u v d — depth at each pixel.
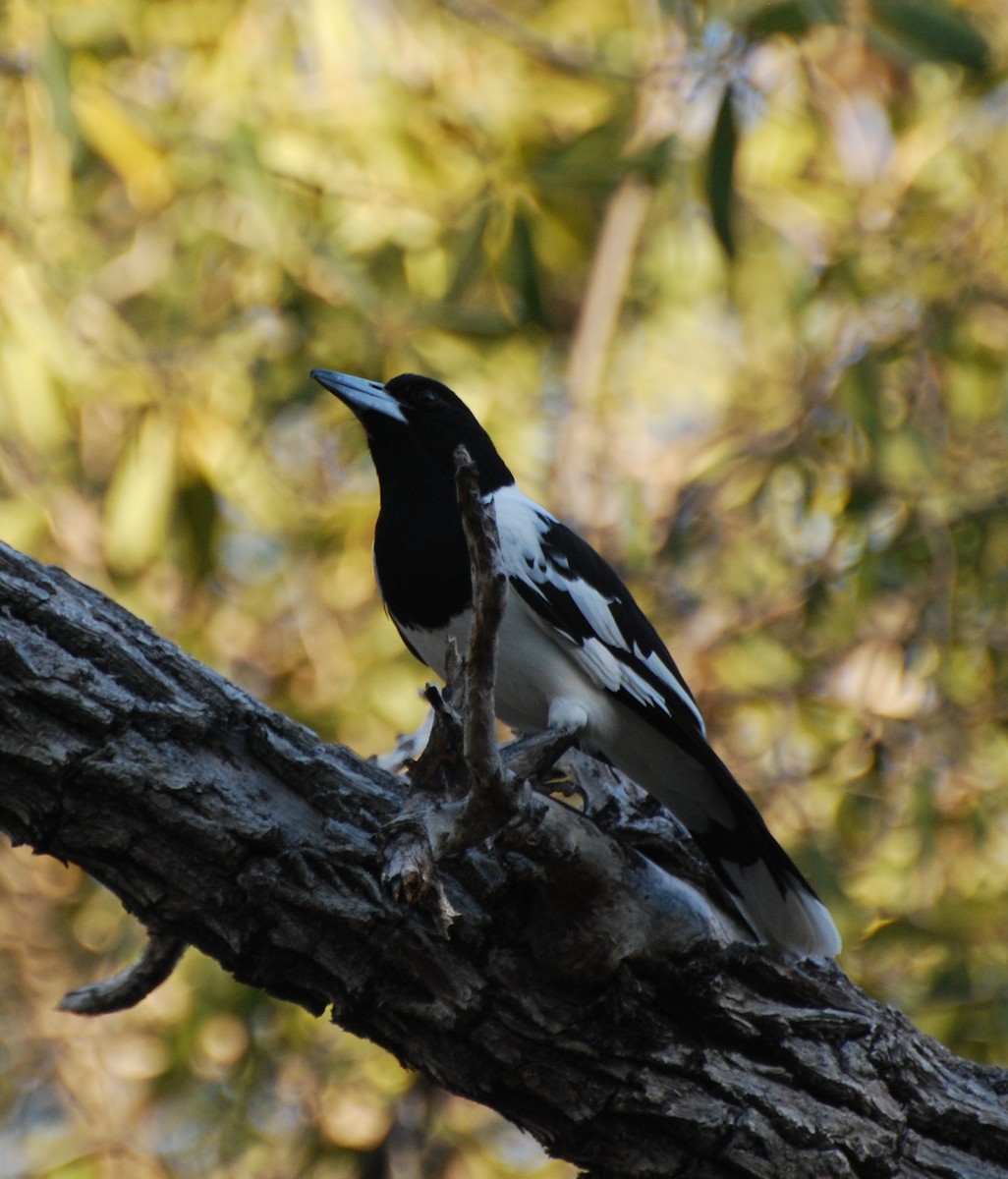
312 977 5.82
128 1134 12.16
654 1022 5.80
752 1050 6.00
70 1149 12.16
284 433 13.26
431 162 11.98
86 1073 12.41
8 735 5.46
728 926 6.65
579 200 12.75
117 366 10.73
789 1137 5.86
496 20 12.49
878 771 11.04
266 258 11.40
